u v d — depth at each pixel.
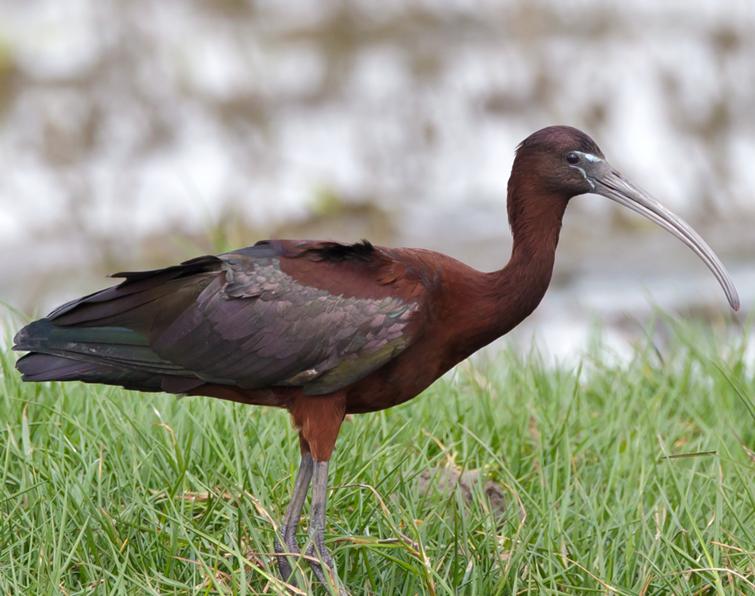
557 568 9.12
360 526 9.55
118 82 26.80
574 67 27.94
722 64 27.86
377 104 26.64
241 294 9.18
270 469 10.04
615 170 9.84
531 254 9.64
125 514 9.33
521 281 9.57
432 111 26.19
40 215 22.17
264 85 27.08
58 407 10.60
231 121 25.75
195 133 25.20
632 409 12.15
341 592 8.64
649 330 14.02
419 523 9.59
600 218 22.33
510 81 27.42
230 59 28.28
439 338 9.38
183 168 23.81
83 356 9.23
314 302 9.16
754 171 24.52
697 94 26.75
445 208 22.97
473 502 9.90
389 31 29.86
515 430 11.45
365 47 29.16
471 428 11.37
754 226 22.62
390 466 10.33
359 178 23.81
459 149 25.00
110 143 24.75
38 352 9.31
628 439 11.11
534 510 9.98
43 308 19.02
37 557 8.69
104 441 10.09
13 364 11.78
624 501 10.05
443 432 11.20
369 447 10.67
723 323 15.30
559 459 10.86
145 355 9.25
